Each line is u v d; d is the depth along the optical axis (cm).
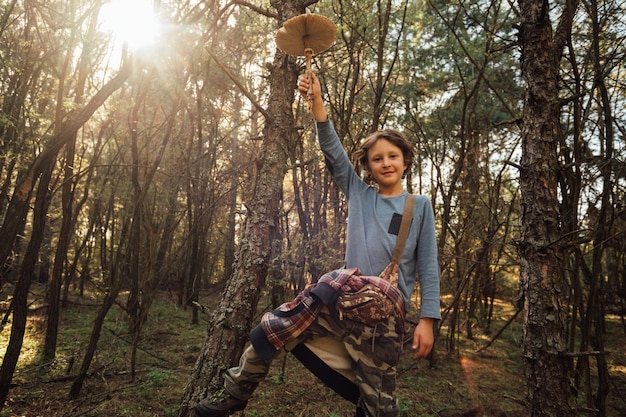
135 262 656
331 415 403
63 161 571
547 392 248
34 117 488
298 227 652
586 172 340
